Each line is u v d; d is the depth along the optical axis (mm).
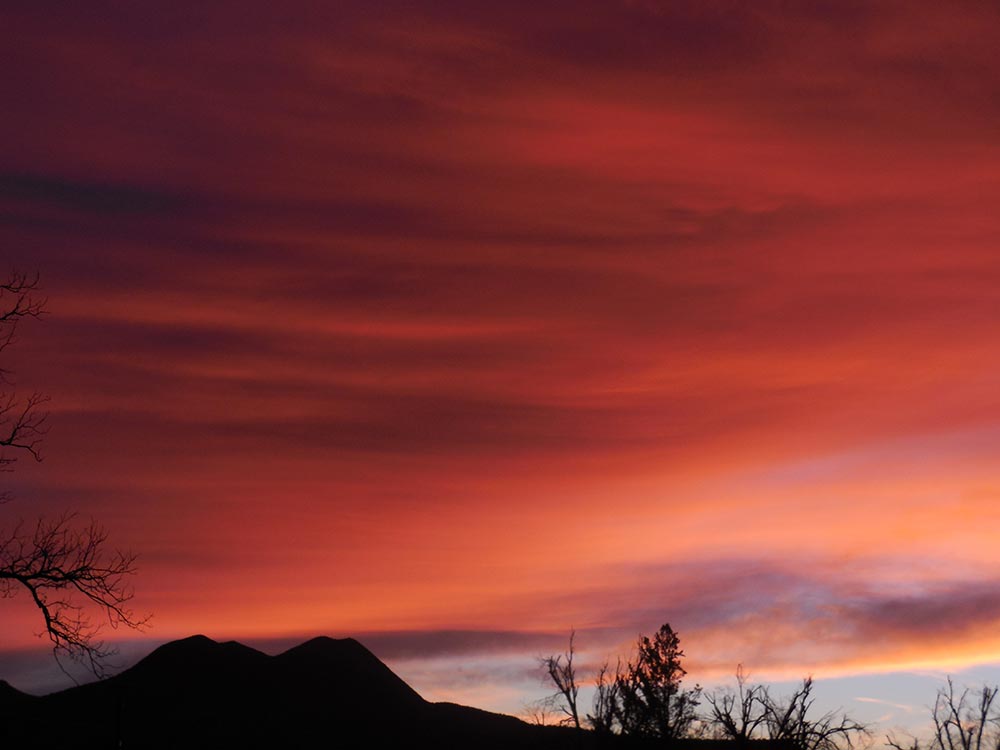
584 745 57406
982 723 57406
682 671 58062
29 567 23328
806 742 55000
